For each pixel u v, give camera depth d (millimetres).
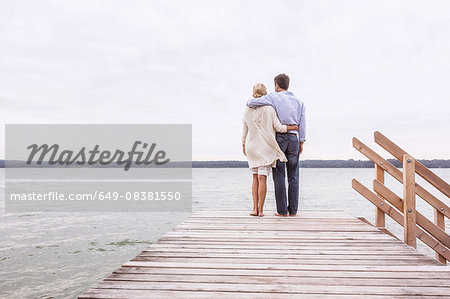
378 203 4059
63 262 8000
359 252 2607
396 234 12055
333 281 1936
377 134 3498
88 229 12664
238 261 2350
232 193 33719
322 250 2666
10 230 12609
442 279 1971
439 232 3564
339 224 3785
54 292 6027
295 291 1775
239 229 3512
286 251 2633
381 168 3961
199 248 2721
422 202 25078
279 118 4125
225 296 1704
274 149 4102
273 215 4426
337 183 61469
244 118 4250
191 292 1758
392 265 2268
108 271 7316
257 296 1705
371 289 1807
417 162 3418
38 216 16922
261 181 4258
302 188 44312
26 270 7398
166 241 2973
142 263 2283
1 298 5730
